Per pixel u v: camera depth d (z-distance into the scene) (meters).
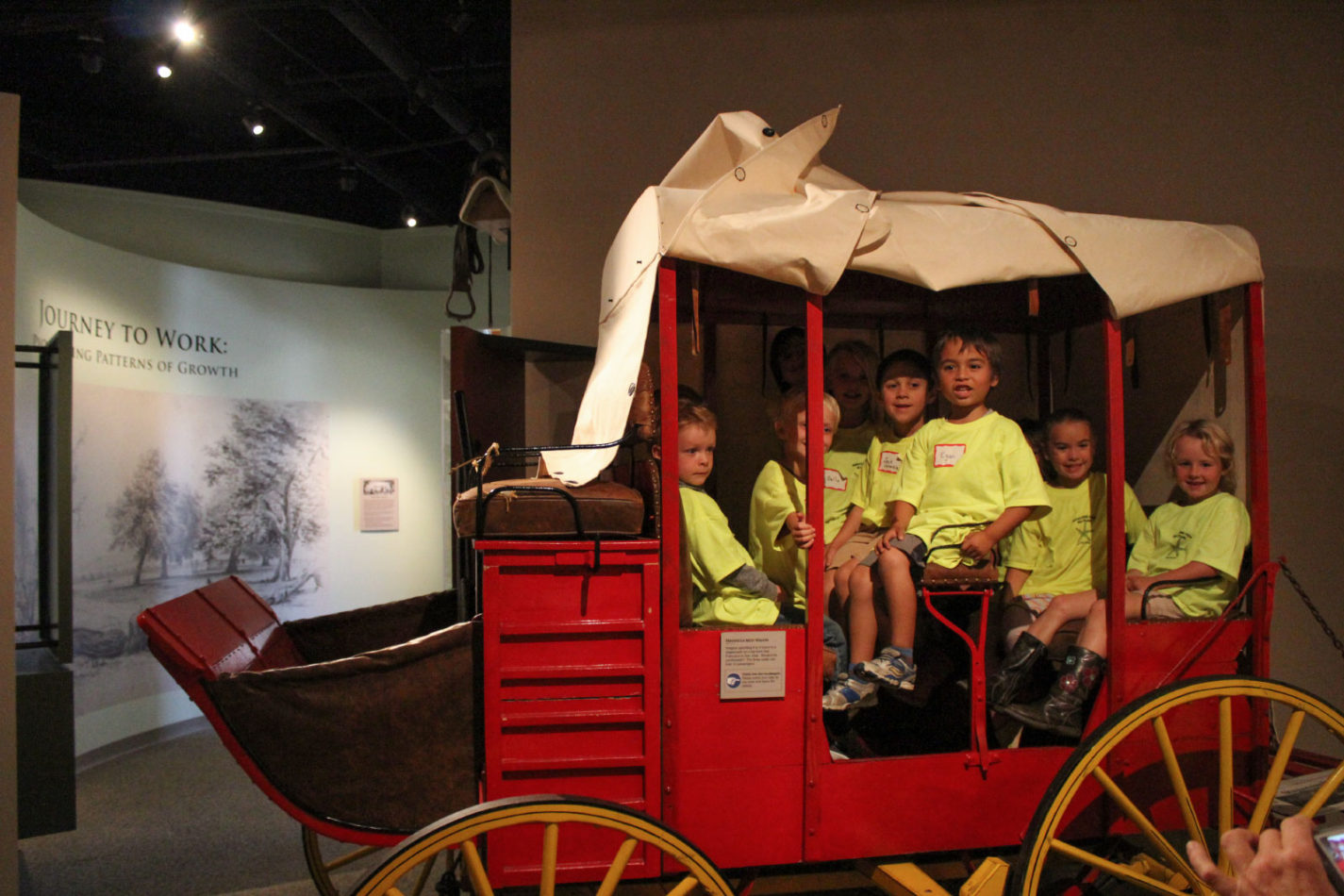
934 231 2.11
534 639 1.94
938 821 2.11
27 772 3.12
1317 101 3.51
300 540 5.92
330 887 2.75
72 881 3.31
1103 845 2.39
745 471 3.19
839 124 3.50
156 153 6.18
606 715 1.94
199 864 3.46
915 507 2.51
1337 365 3.47
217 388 5.52
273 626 2.63
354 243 6.91
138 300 5.06
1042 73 3.51
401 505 6.29
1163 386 2.67
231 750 1.98
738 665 2.00
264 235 6.44
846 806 2.06
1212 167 3.50
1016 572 2.61
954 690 2.59
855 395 2.83
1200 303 2.50
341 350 6.12
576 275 3.48
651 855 1.93
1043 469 2.77
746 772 2.01
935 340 3.15
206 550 5.45
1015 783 2.16
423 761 2.05
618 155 3.48
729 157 2.32
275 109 5.59
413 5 4.74
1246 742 2.30
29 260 4.36
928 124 3.51
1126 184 3.51
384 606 2.84
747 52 3.49
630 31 3.48
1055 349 3.27
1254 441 2.30
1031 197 3.51
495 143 6.15
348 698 2.02
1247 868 1.11
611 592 1.96
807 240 2.00
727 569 2.19
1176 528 2.44
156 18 4.56
